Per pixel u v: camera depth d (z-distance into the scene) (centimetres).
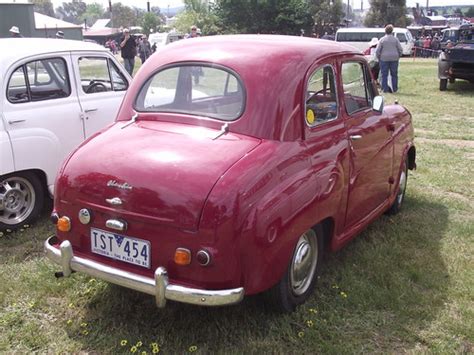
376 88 515
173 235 318
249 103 361
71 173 360
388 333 366
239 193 314
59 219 366
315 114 391
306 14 5966
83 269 350
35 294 410
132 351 340
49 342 354
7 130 521
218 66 384
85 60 615
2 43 569
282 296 363
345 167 411
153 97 407
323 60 406
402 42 4353
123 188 332
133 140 366
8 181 530
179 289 316
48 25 4694
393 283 430
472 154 886
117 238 340
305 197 352
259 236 319
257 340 354
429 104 1420
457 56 1622
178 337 356
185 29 6241
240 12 5950
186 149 344
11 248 501
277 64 377
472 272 456
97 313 386
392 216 585
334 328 369
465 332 368
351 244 504
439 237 530
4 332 365
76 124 588
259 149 341
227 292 314
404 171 588
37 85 557
